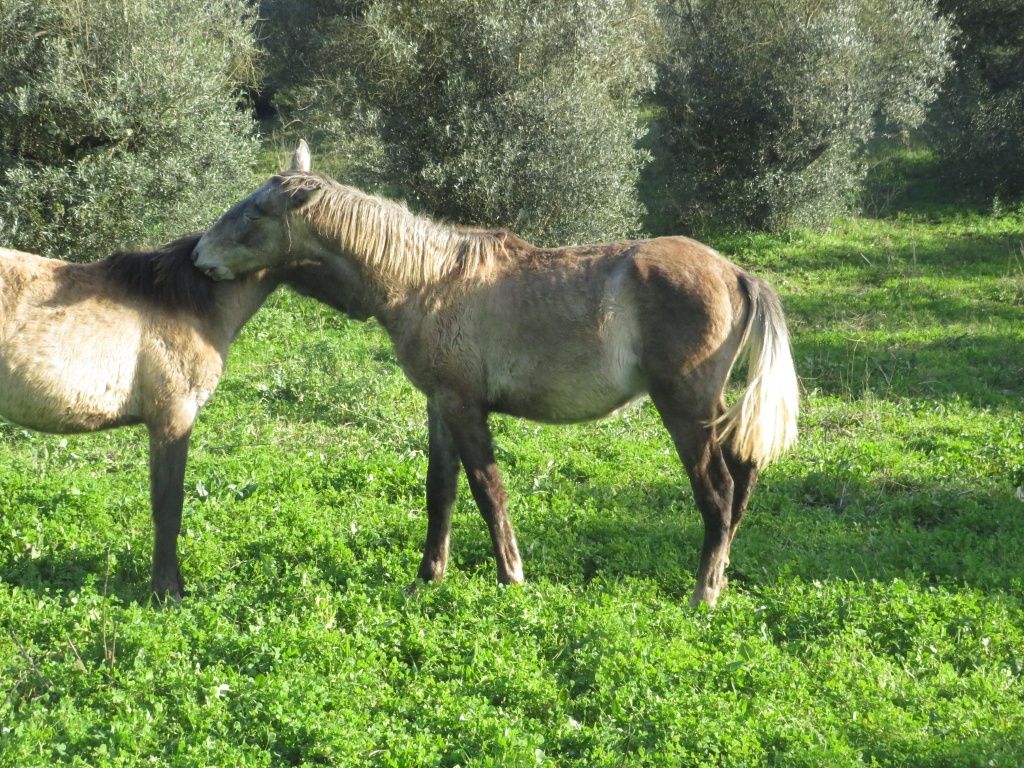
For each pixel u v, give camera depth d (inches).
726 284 223.9
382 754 162.6
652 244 227.5
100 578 235.0
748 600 228.1
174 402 227.1
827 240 684.7
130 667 186.9
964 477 316.8
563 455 338.6
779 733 169.9
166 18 502.9
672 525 277.7
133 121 491.2
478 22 594.9
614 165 603.5
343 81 639.8
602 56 614.9
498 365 227.9
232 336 239.1
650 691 180.5
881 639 211.2
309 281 238.8
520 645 199.3
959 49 804.6
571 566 252.2
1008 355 459.5
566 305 223.5
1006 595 231.3
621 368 224.1
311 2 859.4
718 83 698.8
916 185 793.6
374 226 228.4
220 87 533.0
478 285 227.5
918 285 581.0
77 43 486.6
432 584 231.9
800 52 681.0
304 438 352.8
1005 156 751.1
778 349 224.2
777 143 693.3
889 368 439.2
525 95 588.4
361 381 391.2
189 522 263.7
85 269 223.3
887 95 716.0
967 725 173.0
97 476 303.1
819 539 271.3
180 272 227.3
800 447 344.8
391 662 194.2
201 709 170.7
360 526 271.9
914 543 266.1
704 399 221.8
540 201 590.9
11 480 283.6
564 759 166.2
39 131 486.6
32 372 212.5
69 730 163.8
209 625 202.1
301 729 165.9
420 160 603.2
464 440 231.1
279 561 247.4
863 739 171.9
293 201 226.1
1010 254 644.7
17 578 233.0
